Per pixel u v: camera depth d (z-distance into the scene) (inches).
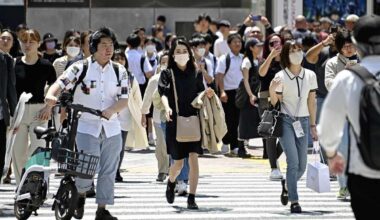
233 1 2284.7
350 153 554.3
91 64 863.1
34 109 1081.4
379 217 548.4
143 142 1273.4
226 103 1599.4
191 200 1023.0
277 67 1368.1
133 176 1343.5
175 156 1000.2
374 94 540.1
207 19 1920.5
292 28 2219.5
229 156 1599.4
